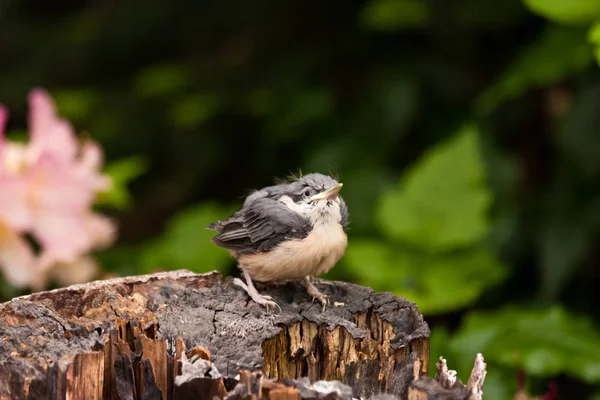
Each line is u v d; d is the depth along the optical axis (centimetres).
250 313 662
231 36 1439
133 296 683
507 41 1225
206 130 1395
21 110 1491
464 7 1145
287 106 1253
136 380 578
